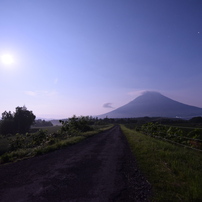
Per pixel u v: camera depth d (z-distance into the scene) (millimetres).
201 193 3967
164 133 15289
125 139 18516
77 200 3807
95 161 7734
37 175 5680
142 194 4148
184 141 11359
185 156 7941
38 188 4508
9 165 7441
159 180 5082
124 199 3885
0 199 3877
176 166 6344
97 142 15625
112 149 11367
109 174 5770
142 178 5328
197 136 10477
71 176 5547
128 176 5543
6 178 5449
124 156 8922
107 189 4457
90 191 4320
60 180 5148
